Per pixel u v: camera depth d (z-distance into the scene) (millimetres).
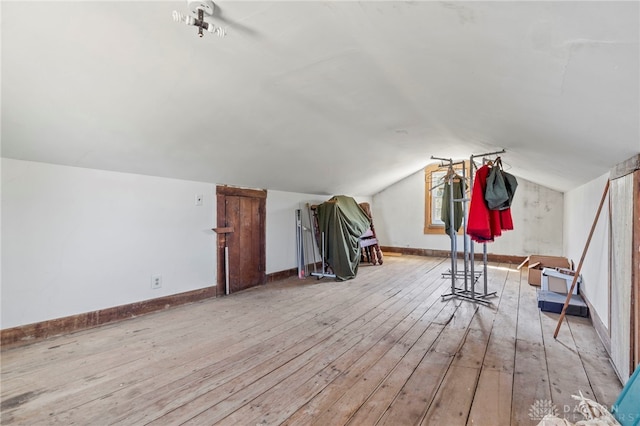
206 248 3553
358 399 1628
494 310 3088
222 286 3705
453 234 3635
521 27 944
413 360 2055
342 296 3627
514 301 3383
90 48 1465
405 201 6750
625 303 1797
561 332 2535
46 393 1679
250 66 1735
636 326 1638
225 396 1658
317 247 5203
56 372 1898
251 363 2018
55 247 2432
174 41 1483
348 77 1862
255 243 4156
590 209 3018
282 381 1804
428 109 2318
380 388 1729
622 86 1034
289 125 2682
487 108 1893
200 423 1447
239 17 1288
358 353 2160
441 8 993
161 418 1481
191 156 2854
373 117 2656
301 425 1433
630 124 1312
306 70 1784
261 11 1245
